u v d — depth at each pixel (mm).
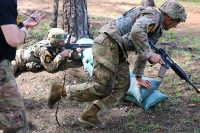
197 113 4801
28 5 11133
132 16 4125
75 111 4906
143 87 4730
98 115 4762
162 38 8195
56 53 5816
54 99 4430
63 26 6672
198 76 5883
